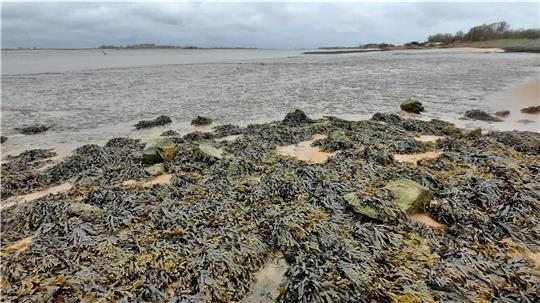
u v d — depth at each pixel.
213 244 1.86
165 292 1.60
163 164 3.15
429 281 1.54
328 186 2.44
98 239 1.98
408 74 10.05
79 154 3.69
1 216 2.42
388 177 2.62
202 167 3.09
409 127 4.11
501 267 1.63
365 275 1.58
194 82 9.75
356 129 4.00
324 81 9.23
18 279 1.73
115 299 1.55
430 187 2.45
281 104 6.28
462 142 3.32
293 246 1.83
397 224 2.01
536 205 2.09
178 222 2.11
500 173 2.54
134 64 18.42
